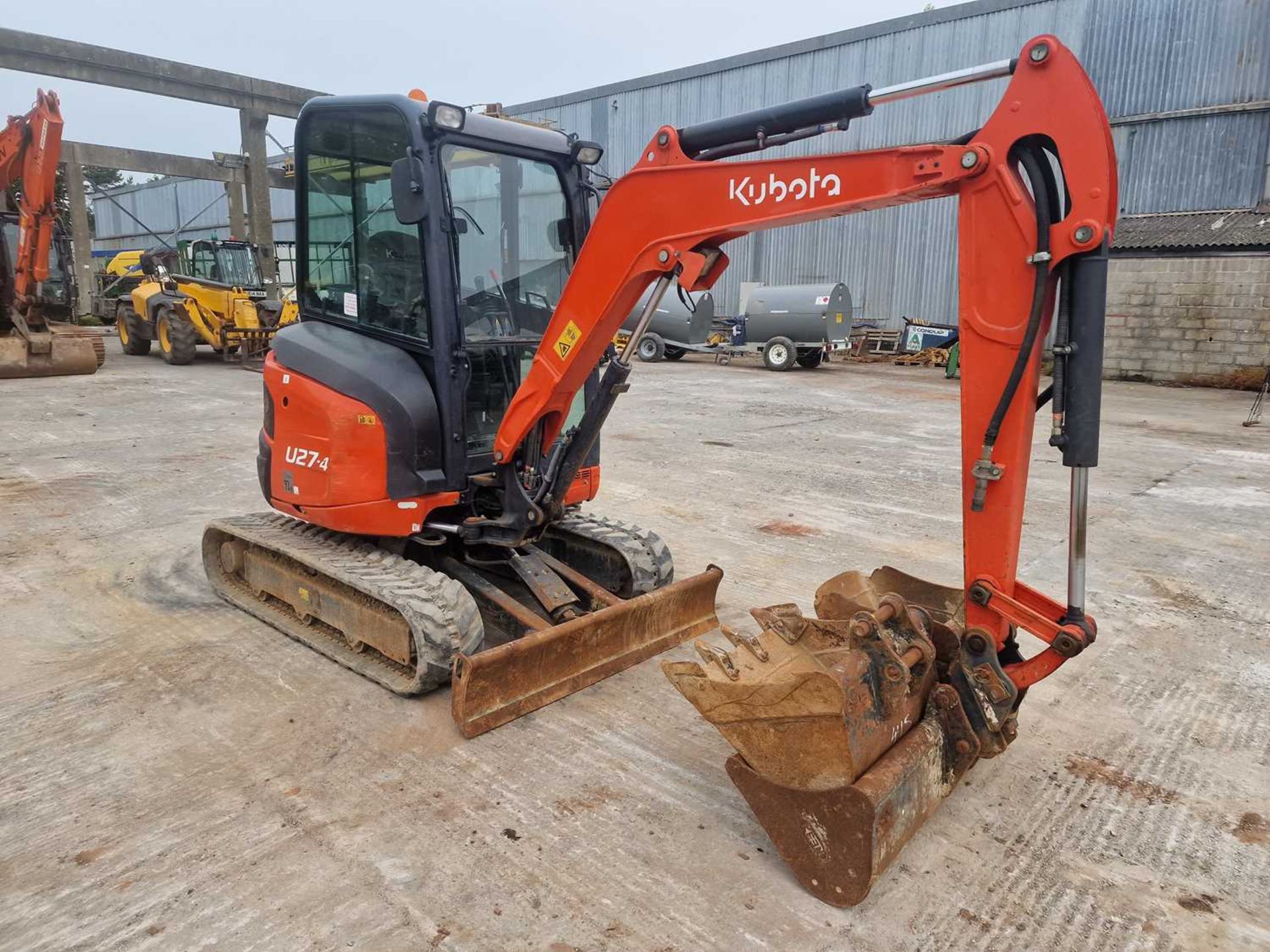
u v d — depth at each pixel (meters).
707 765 3.26
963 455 2.68
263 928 2.38
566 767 3.22
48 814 2.88
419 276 3.82
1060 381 2.46
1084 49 18.50
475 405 4.14
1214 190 17.56
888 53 20.78
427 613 3.55
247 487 7.29
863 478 8.22
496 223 4.03
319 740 3.38
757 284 24.33
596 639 3.85
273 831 2.81
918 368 19.44
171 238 42.53
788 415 12.25
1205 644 4.52
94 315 26.28
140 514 6.47
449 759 3.26
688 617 4.40
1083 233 2.35
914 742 2.62
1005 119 2.43
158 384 13.48
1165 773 3.31
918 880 2.66
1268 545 6.23
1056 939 2.44
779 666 2.59
